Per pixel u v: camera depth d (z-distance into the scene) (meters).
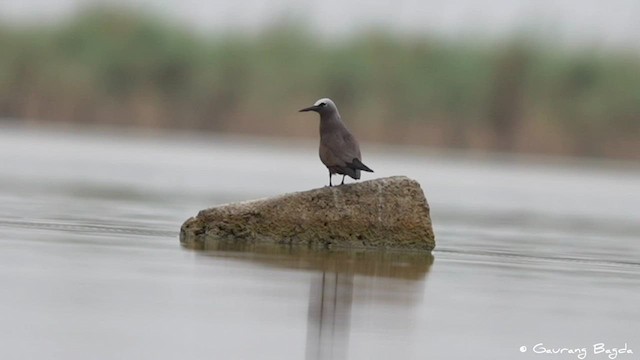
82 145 37.22
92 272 12.70
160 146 38.97
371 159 36.75
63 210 19.03
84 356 9.37
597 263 16.11
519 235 19.38
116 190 23.80
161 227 17.20
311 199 15.29
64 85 44.38
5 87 43.81
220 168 31.75
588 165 43.47
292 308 11.37
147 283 12.23
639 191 32.88
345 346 10.05
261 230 15.30
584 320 11.68
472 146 44.12
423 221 15.54
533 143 44.34
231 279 12.68
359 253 15.02
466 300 12.36
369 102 44.00
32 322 10.30
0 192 21.69
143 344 9.80
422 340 10.45
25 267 12.79
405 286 12.94
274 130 44.47
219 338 10.11
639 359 10.35
